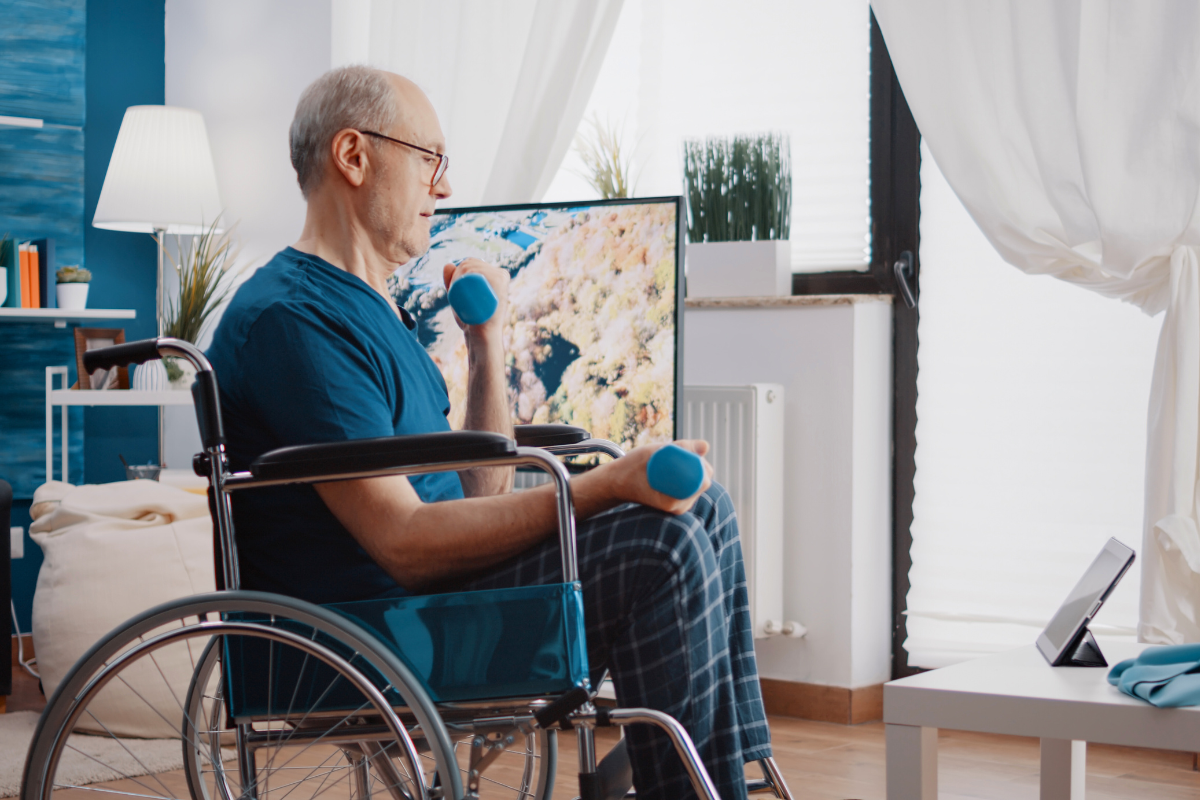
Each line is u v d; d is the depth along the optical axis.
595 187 3.21
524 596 1.24
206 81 4.18
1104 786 2.41
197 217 3.82
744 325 3.10
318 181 1.54
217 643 1.48
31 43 4.00
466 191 3.32
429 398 1.57
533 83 3.16
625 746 1.42
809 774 2.49
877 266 3.09
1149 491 2.35
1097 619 2.76
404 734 1.21
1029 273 2.62
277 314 1.38
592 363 2.67
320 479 1.24
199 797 1.49
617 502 1.34
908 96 2.70
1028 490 2.89
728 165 3.12
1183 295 2.35
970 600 2.96
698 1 3.30
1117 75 2.40
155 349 1.32
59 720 1.29
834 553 2.97
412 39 3.43
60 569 2.81
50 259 3.84
